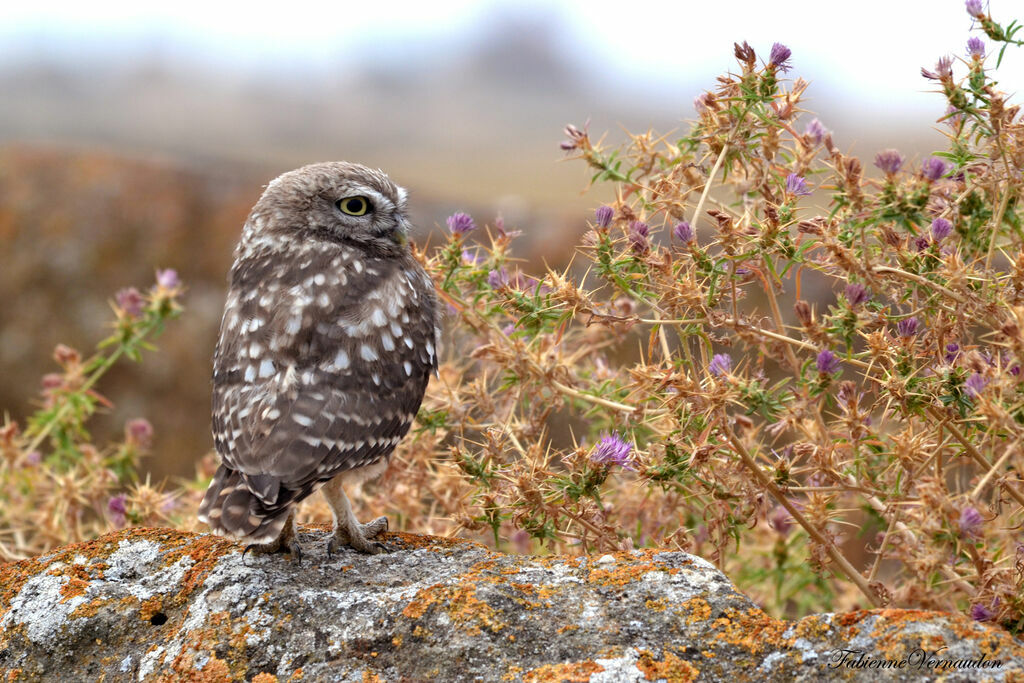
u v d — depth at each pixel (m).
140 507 10.91
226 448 8.10
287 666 7.10
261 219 10.01
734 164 10.23
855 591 10.99
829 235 8.18
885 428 9.77
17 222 19.94
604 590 7.43
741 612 7.13
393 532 8.62
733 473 8.63
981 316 8.14
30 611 7.80
